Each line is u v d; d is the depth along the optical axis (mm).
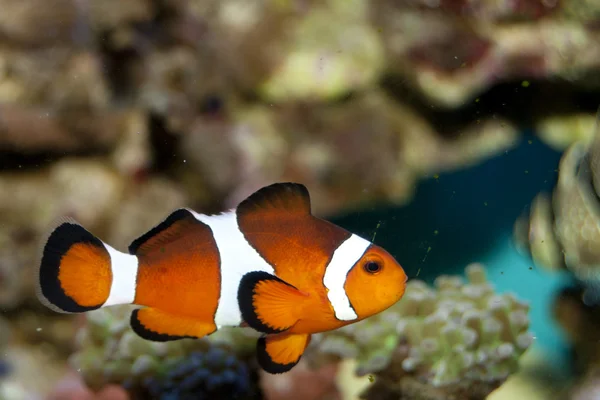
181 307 302
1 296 473
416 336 359
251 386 370
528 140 553
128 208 500
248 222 302
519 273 473
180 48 502
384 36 500
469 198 544
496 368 360
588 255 389
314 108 513
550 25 482
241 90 509
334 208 541
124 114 507
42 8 474
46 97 490
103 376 367
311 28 493
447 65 495
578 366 404
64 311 295
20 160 493
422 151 553
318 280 302
